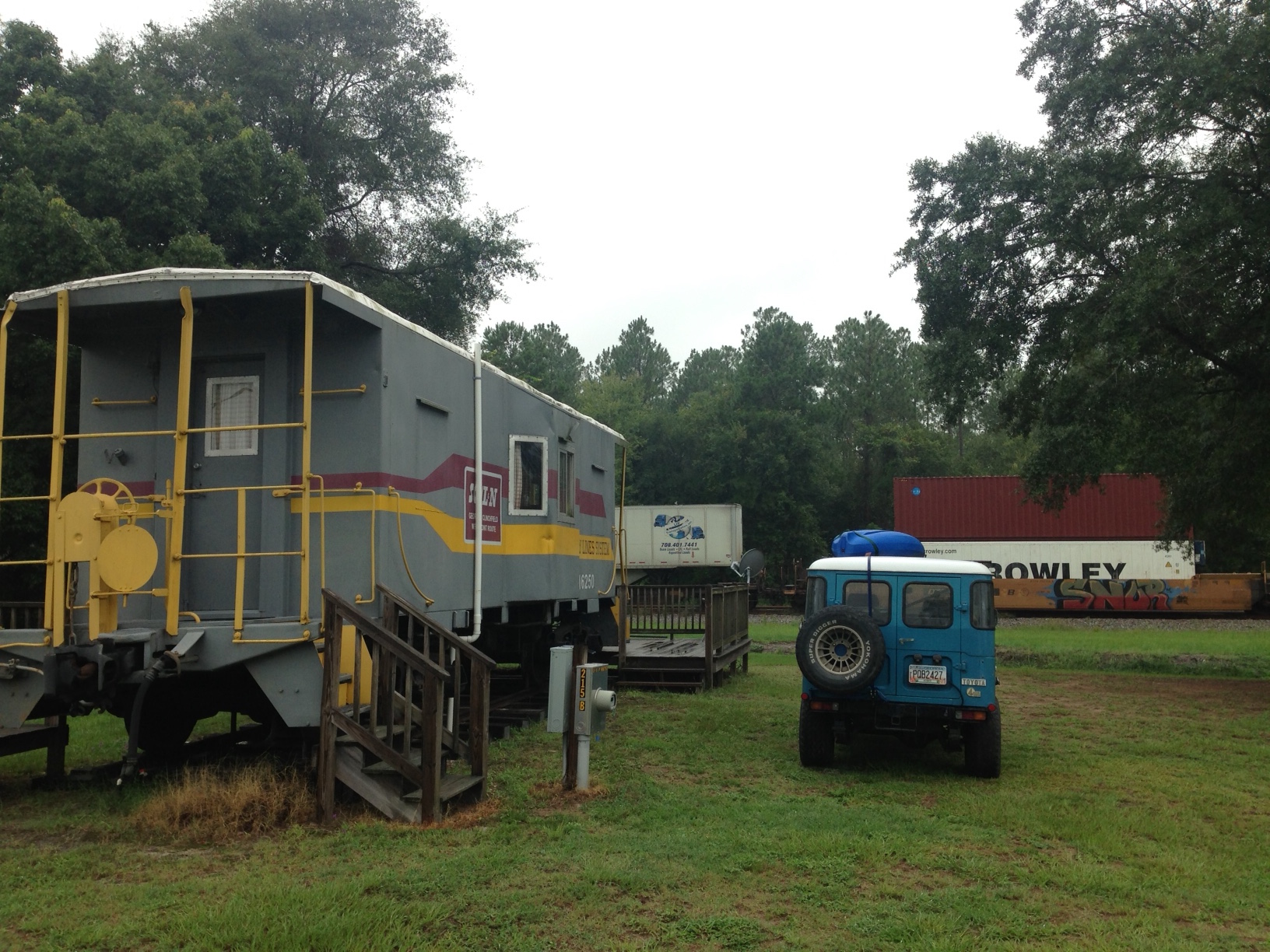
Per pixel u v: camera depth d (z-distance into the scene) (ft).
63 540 21.52
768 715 37.78
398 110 98.48
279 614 24.30
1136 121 56.29
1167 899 17.33
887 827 21.56
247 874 17.33
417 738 24.29
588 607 45.42
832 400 204.85
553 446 38.88
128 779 20.65
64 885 16.89
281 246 72.02
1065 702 45.03
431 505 27.84
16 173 49.29
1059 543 110.63
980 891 17.47
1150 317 51.72
